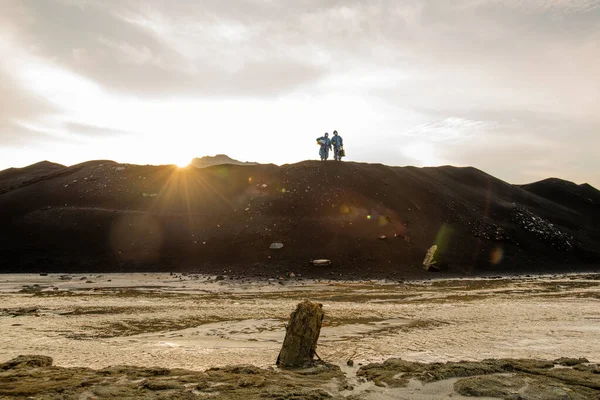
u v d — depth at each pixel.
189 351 9.70
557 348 9.83
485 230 37.84
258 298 18.52
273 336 11.45
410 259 30.61
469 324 12.91
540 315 14.33
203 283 23.92
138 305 16.39
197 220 35.91
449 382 7.07
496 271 31.27
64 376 7.14
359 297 18.95
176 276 26.55
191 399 6.09
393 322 13.29
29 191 41.66
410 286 23.25
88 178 43.62
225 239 32.53
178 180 42.44
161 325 12.84
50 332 11.77
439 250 32.75
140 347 10.10
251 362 8.76
